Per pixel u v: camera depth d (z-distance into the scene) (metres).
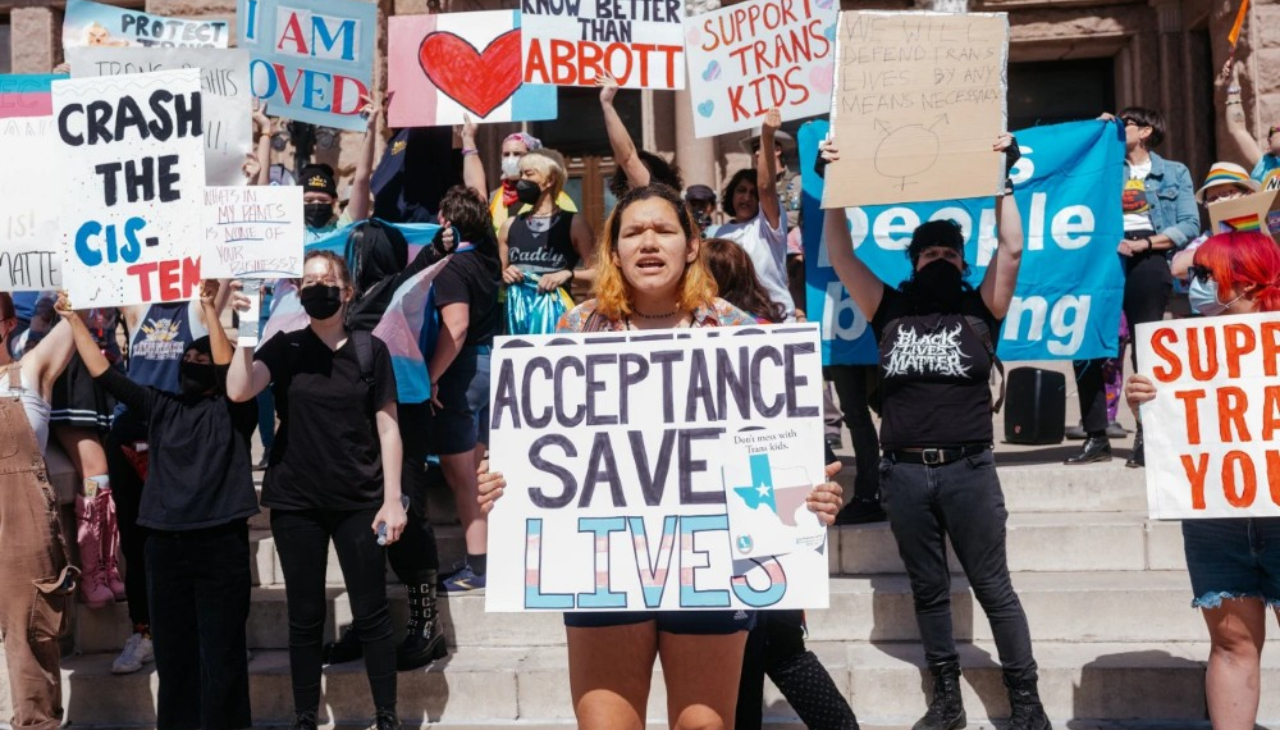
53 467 5.90
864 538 6.00
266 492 5.02
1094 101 11.62
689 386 3.37
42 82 6.09
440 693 5.43
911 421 4.83
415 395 5.46
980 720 5.14
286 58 6.67
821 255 6.46
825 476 3.29
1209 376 4.02
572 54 6.22
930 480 4.80
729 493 3.30
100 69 5.70
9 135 5.31
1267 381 3.96
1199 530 4.14
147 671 5.63
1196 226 6.76
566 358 3.43
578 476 3.37
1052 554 5.93
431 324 5.83
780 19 6.12
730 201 6.59
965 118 4.86
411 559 5.50
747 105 6.21
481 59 6.70
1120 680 5.12
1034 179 6.69
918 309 4.89
